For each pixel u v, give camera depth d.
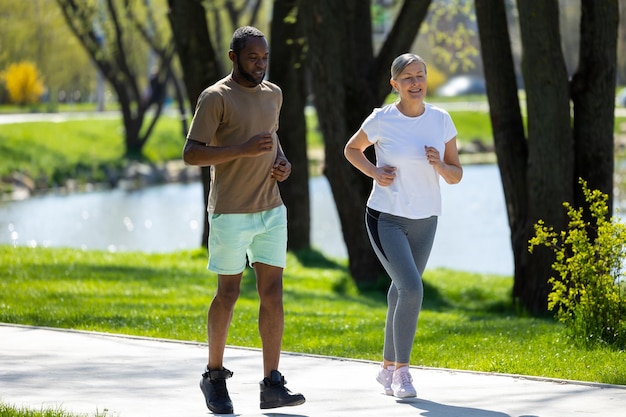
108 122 155.75
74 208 107.25
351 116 46.62
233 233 17.98
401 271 18.97
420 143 19.22
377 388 20.09
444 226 84.44
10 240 81.94
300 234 59.62
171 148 153.12
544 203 38.09
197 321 30.78
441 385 20.28
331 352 25.30
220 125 17.95
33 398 18.91
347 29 46.28
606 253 25.27
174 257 55.56
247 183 17.95
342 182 47.72
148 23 141.62
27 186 125.00
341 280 49.72
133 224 93.06
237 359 23.33
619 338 24.62
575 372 21.19
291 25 56.34
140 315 32.03
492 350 24.80
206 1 56.59
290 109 58.50
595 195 25.73
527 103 37.97
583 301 25.17
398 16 46.84
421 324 32.16
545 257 38.50
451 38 69.81
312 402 18.80
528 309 39.06
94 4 109.25
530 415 17.41
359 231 48.38
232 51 17.92
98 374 21.31
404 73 19.20
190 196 119.62
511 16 71.44
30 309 32.41
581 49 38.25
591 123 38.16
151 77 148.75
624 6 112.19
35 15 149.50
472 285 49.50
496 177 129.25
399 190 19.23
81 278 43.72
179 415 17.66
